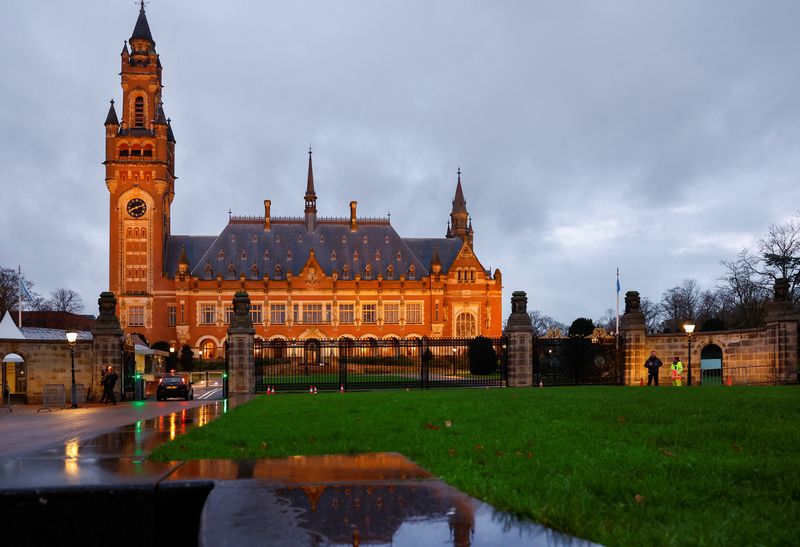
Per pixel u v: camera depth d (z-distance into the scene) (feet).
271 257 402.52
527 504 23.04
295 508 20.15
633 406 66.59
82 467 30.32
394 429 52.08
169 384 132.46
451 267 405.39
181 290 374.43
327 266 406.00
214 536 17.13
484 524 18.43
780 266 241.76
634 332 138.92
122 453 40.29
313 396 108.78
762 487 28.07
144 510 24.35
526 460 35.29
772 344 127.54
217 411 81.25
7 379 147.33
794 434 42.50
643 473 30.91
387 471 26.68
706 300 415.23
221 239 404.16
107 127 370.32
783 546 20.06
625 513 23.57
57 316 410.52
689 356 127.85
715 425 47.88
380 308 395.34
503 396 92.48
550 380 143.64
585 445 40.37
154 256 373.40
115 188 370.94
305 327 388.16
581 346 143.23
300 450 41.19
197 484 24.50
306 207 421.18
